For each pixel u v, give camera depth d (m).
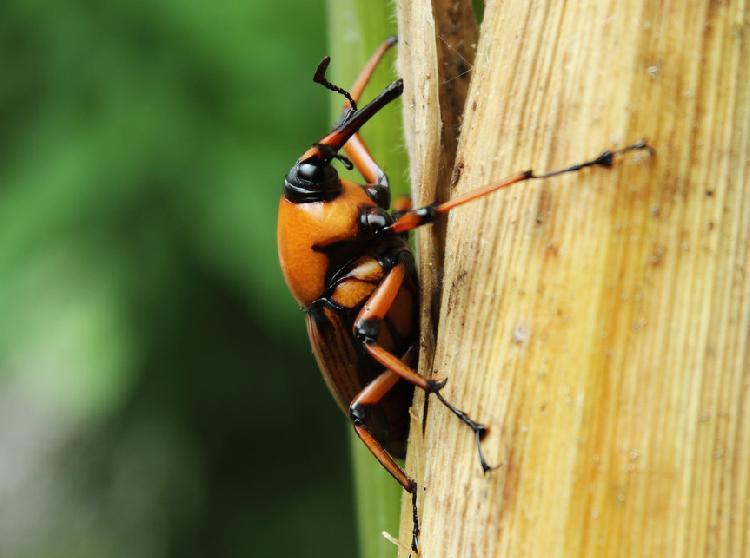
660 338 0.23
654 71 0.23
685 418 0.23
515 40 0.24
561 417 0.23
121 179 0.38
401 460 0.27
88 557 0.52
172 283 0.40
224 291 0.42
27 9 0.41
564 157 0.24
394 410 0.26
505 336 0.24
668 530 0.23
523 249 0.24
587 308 0.23
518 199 0.24
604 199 0.23
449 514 0.24
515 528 0.24
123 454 0.48
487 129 0.24
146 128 0.39
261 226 0.39
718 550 0.23
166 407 0.46
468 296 0.24
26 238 0.38
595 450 0.23
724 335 0.23
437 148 0.25
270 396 0.48
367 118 0.26
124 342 0.39
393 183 0.27
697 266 0.23
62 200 0.38
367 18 0.27
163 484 0.50
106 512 0.52
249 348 0.46
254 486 0.51
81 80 0.40
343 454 0.52
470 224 0.24
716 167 0.23
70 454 0.52
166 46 0.40
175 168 0.39
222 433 0.48
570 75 0.24
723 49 0.23
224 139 0.40
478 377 0.24
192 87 0.40
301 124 0.40
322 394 0.50
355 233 0.26
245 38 0.40
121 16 0.40
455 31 0.25
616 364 0.23
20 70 0.41
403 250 0.26
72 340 0.38
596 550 0.23
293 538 0.51
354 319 0.26
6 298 0.38
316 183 0.26
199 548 0.51
